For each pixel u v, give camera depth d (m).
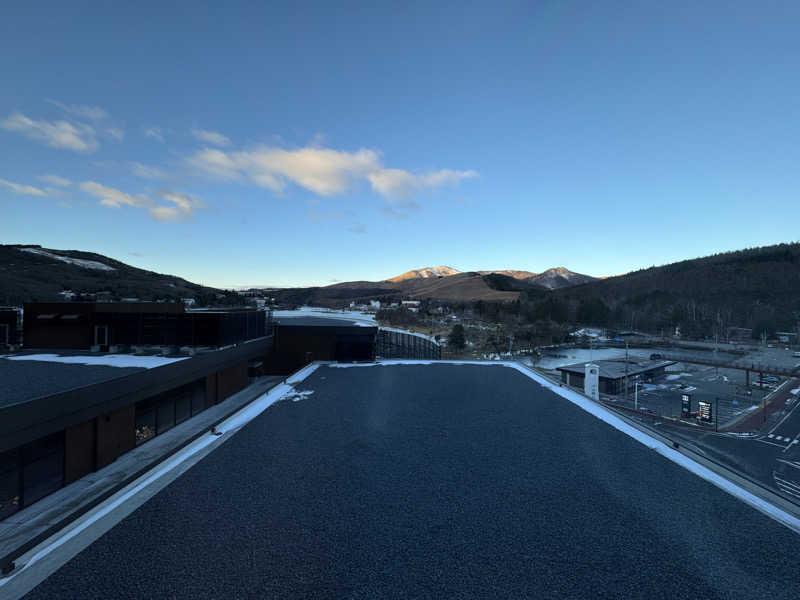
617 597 3.27
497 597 3.25
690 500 5.07
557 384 12.88
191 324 20.44
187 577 3.45
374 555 3.84
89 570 3.54
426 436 7.63
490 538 4.16
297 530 4.27
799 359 91.25
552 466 6.19
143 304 19.97
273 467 6.04
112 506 4.75
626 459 6.50
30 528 9.27
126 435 13.76
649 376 67.56
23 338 19.56
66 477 11.28
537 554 3.88
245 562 3.68
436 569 3.63
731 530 4.35
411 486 5.43
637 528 4.38
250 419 8.73
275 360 27.28
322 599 3.20
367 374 14.80
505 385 12.77
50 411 10.55
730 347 112.88
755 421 45.69
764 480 30.30
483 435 7.72
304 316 43.38
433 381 13.40
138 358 17.44
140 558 3.72
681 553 3.91
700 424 43.88
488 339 103.00
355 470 5.97
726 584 3.44
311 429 8.02
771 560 3.79
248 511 4.68
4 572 3.51
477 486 5.45
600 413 9.40
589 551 3.94
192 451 6.74
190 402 18.08
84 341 19.64
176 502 4.88
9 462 9.72
